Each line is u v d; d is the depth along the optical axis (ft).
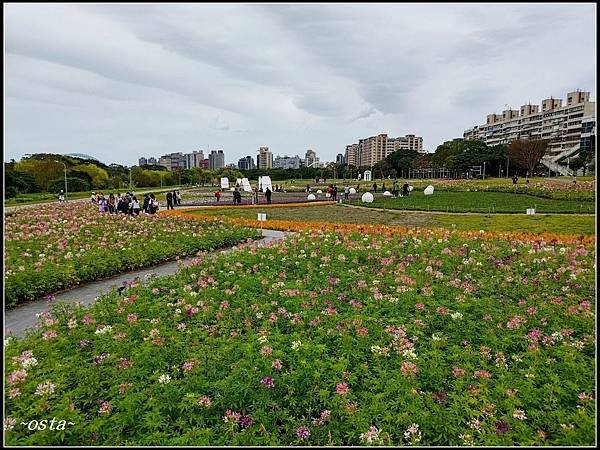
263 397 16.72
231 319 24.81
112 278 42.19
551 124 442.50
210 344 21.50
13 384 17.22
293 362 18.84
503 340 21.13
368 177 351.67
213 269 35.99
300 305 26.30
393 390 16.80
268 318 24.75
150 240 53.36
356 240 46.55
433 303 25.59
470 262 35.42
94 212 81.00
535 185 161.79
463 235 49.47
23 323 29.81
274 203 131.13
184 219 71.26
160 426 15.52
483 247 41.01
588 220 74.33
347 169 452.35
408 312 24.98
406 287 28.43
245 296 28.68
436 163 375.66
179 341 21.58
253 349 19.95
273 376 17.67
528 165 291.38
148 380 18.34
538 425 15.46
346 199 139.03
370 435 14.49
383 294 28.53
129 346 20.90
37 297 35.42
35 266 38.52
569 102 437.99
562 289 28.35
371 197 125.80
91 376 18.37
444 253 38.63
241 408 16.58
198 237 56.24
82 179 244.01
